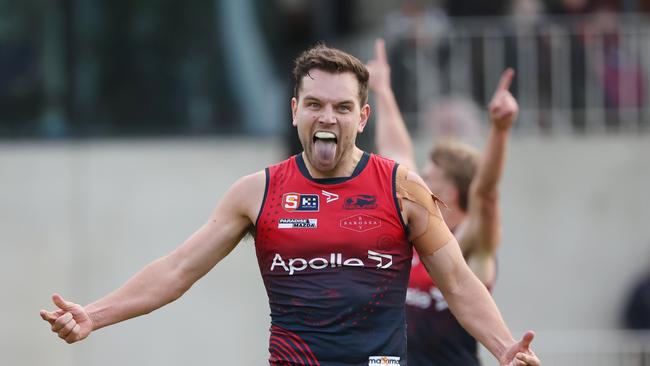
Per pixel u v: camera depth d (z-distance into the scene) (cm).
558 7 3894
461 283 1474
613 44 3844
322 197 1433
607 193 3828
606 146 3834
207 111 4081
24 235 3981
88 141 4028
